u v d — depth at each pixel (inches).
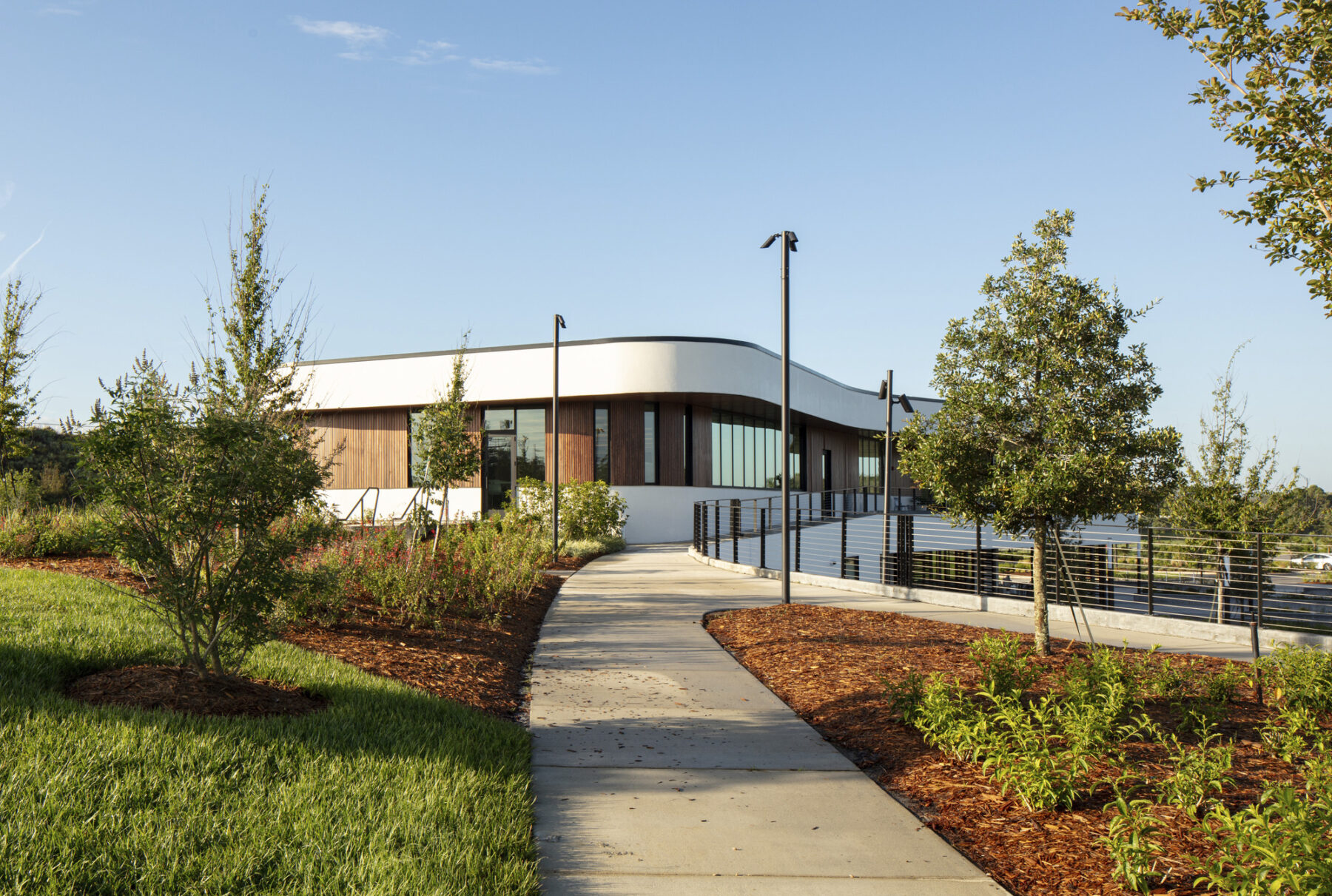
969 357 366.6
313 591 252.8
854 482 1786.4
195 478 219.9
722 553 1012.5
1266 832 140.7
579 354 1108.5
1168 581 614.2
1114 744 222.2
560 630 437.1
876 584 609.3
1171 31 217.3
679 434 1178.6
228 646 229.1
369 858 142.8
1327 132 199.2
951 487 360.5
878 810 192.9
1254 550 553.0
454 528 796.0
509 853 155.4
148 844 139.1
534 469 1161.4
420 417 701.3
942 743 229.1
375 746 199.2
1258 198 210.4
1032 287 354.3
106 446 210.5
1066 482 313.3
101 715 188.5
